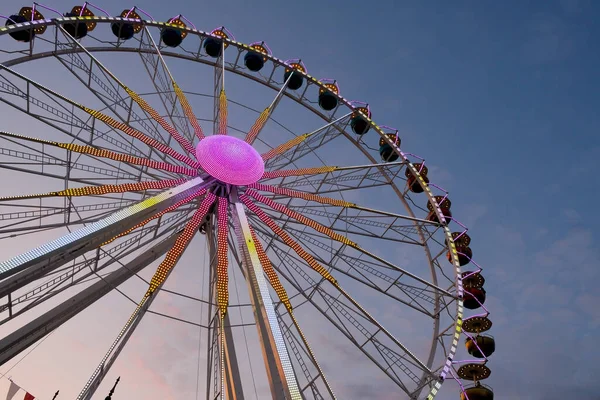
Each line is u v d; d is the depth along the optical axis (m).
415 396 22.09
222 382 18.14
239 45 29.27
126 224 19.80
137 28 27.97
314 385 20.02
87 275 20.98
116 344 17.67
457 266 25.02
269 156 25.77
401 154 28.88
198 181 22.28
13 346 19.36
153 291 19.39
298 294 23.83
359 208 25.28
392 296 24.77
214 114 28.11
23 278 18.69
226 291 20.05
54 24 23.75
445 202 28.34
